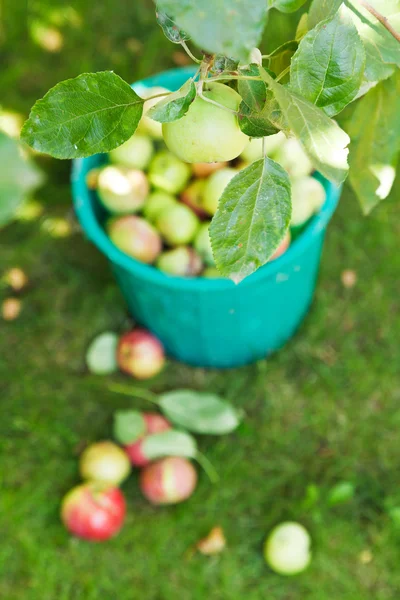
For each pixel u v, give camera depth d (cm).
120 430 149
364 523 149
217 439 154
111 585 147
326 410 155
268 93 84
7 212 42
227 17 56
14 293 164
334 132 72
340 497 144
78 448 155
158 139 136
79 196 136
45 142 80
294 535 144
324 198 136
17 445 155
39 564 148
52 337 162
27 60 178
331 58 81
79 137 81
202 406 150
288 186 84
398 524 144
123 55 178
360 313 161
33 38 179
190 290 134
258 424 155
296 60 81
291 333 159
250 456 153
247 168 84
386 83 106
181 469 146
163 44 177
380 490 151
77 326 162
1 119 173
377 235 165
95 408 157
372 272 163
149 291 140
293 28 167
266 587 146
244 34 56
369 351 159
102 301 164
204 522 150
